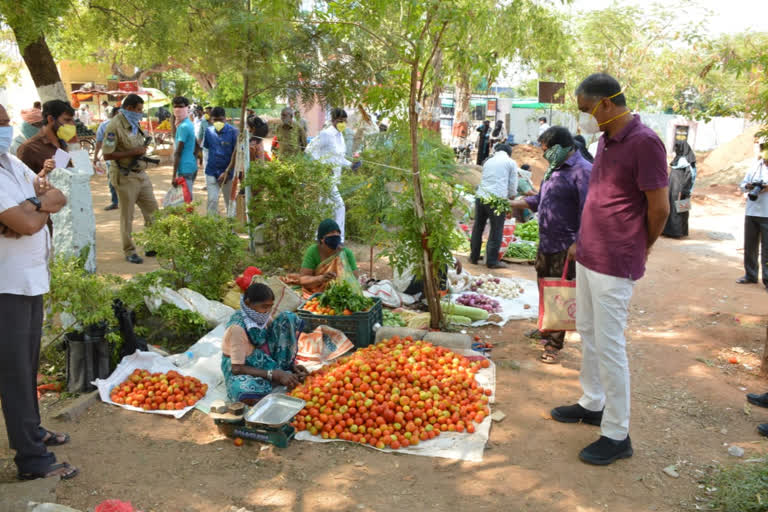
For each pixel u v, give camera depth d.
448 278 8.09
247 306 4.86
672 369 5.93
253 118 10.59
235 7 7.91
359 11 5.80
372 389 4.84
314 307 6.16
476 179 12.00
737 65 7.42
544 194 5.99
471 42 6.26
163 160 21.59
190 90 36.75
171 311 5.98
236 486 3.89
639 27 18.19
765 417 4.96
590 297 4.50
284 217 8.27
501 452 4.37
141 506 3.64
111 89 25.75
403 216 6.31
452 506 3.74
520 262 10.18
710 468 4.19
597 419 4.79
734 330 6.87
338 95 8.64
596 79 4.02
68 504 3.62
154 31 8.59
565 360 6.13
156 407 4.85
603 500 3.82
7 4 6.36
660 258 10.80
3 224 3.48
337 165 8.85
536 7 9.63
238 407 4.43
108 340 5.04
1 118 3.43
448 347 5.89
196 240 6.79
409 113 6.15
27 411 3.71
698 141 31.89
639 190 4.00
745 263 9.10
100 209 12.55
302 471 4.08
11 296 3.55
